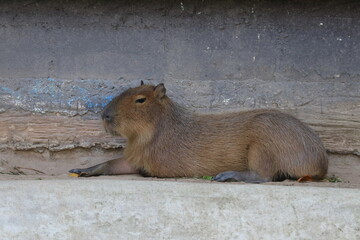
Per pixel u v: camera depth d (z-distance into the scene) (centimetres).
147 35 1102
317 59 1093
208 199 764
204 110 1089
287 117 969
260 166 949
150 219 753
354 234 742
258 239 744
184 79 1102
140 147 997
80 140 1080
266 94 1091
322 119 1081
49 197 763
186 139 987
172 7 1096
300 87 1090
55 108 1080
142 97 988
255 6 1092
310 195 767
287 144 943
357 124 1077
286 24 1095
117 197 765
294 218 751
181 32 1100
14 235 740
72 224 749
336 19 1090
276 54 1096
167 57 1103
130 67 1105
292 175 947
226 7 1095
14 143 1076
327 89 1087
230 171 953
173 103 1009
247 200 764
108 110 990
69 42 1102
